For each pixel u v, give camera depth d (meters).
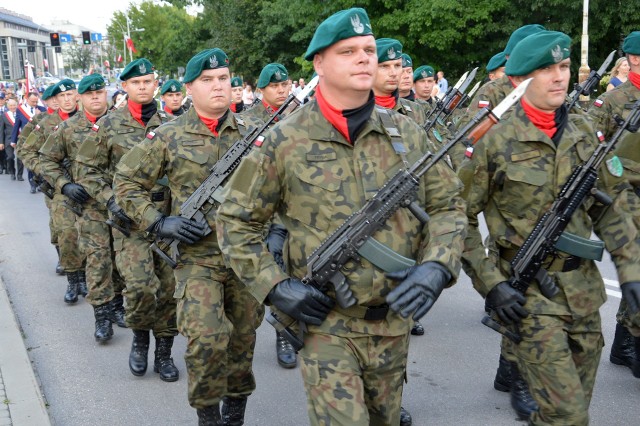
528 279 3.34
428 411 4.49
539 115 3.38
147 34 63.88
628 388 4.68
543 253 3.31
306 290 2.68
